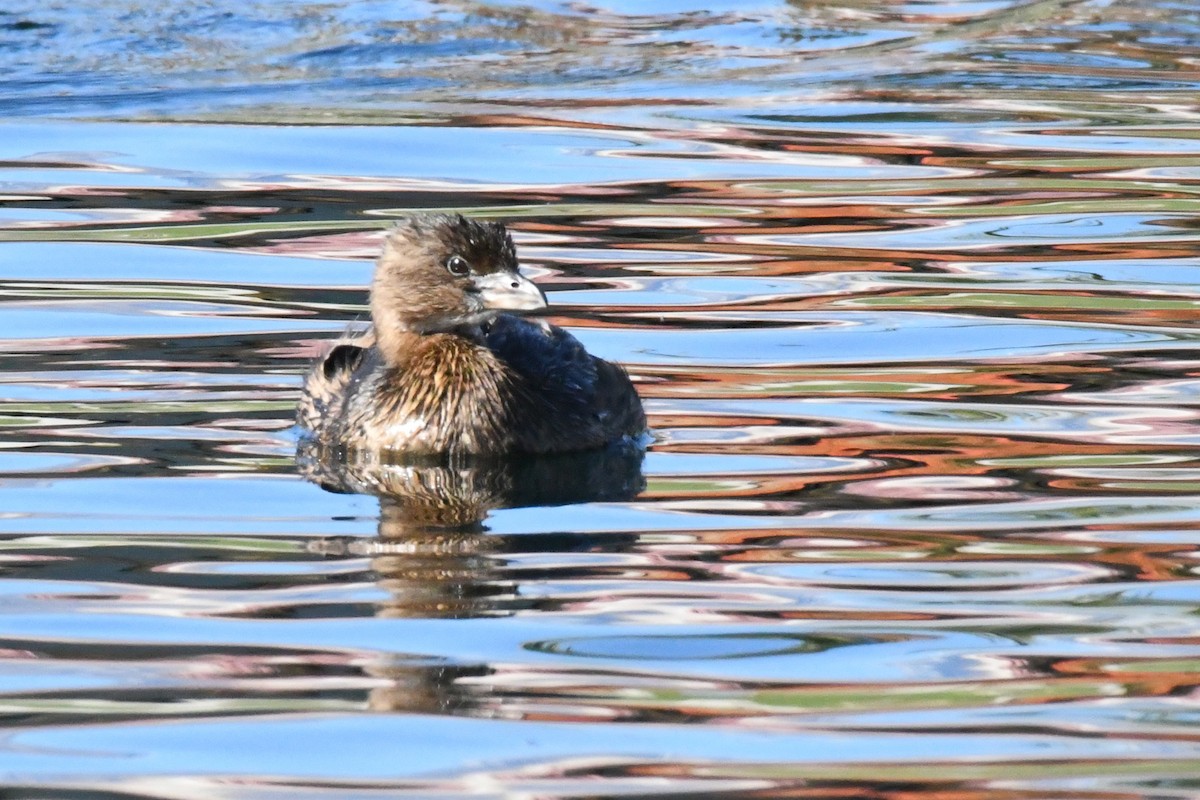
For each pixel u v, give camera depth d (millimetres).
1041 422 13258
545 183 20844
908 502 11531
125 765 7859
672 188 20656
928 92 25531
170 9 29562
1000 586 9992
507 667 8906
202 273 17500
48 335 15578
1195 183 20828
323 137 22922
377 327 13836
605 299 16703
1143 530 10883
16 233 18750
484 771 7789
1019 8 31172
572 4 30812
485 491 12148
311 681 8750
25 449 12734
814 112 24406
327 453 13047
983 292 16891
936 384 14273
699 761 7875
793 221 19359
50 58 26906
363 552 10727
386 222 19219
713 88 25812
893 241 18656
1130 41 28797
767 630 9375
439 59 27312
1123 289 16906
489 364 13258
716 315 16234
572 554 10656
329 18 29359
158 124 23531
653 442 13094
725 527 11125
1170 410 13461
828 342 15438
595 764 7859
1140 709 8375
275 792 7605
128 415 13609
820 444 12883
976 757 7895
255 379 14586
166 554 10664
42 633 9375
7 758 7934
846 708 8422
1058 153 22266
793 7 31156
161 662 8984
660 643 9203
